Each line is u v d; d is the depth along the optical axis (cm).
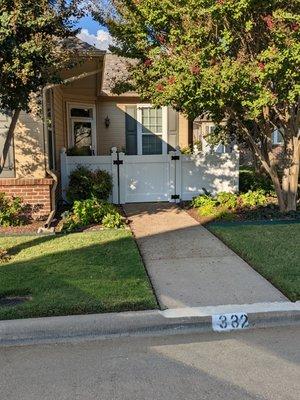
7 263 570
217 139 1121
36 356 350
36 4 495
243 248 620
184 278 508
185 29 697
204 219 860
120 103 1530
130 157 1085
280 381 306
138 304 417
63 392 297
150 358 343
